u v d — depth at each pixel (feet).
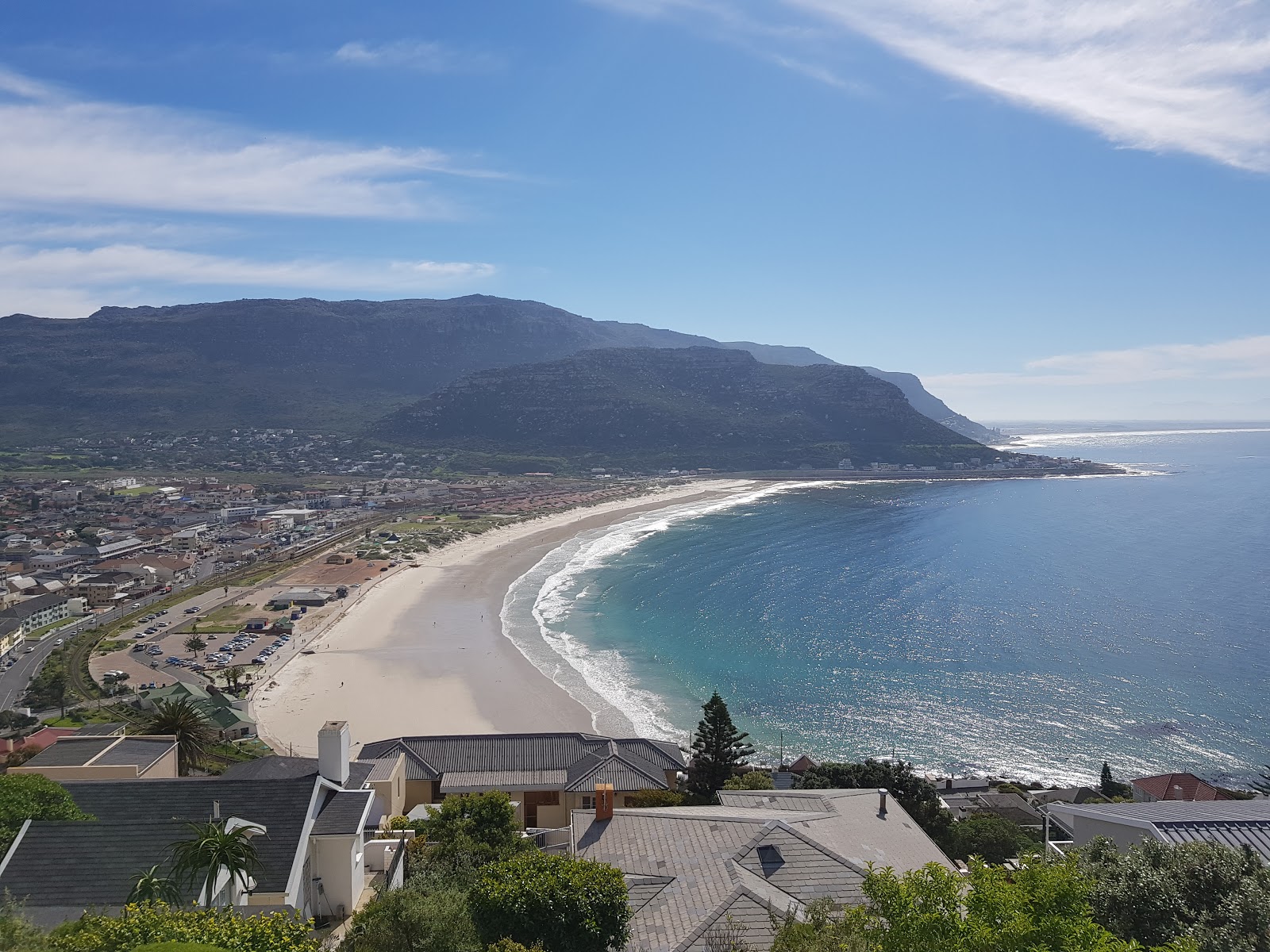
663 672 369.30
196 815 104.68
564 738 222.48
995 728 305.53
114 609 541.75
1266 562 615.57
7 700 342.64
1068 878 76.84
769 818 111.34
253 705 325.62
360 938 90.07
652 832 109.50
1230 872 90.43
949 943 72.43
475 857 122.21
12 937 80.48
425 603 518.37
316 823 108.58
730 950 84.94
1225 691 340.59
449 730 294.46
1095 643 410.93
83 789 107.45
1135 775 266.98
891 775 222.89
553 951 87.76
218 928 79.30
